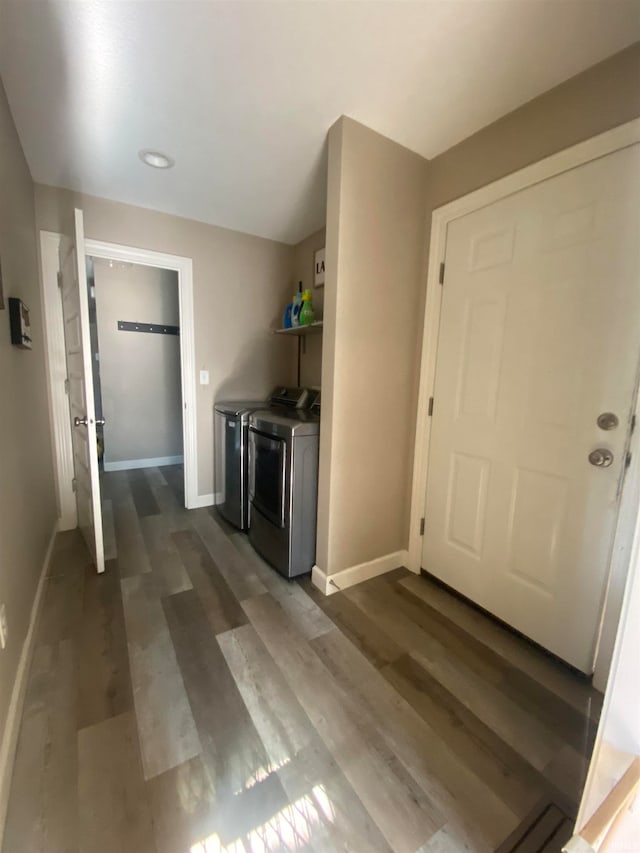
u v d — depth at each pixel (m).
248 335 3.09
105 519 2.77
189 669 1.40
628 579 0.69
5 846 0.86
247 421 2.43
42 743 1.10
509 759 1.11
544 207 1.45
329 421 1.80
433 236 1.90
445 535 1.98
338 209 1.63
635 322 1.23
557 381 1.45
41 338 2.22
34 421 1.90
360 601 1.86
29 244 1.97
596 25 1.13
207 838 0.89
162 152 1.86
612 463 1.30
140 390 4.23
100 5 1.10
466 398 1.82
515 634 1.65
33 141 1.77
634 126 1.19
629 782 0.68
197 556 2.26
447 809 0.97
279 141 1.76
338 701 1.28
